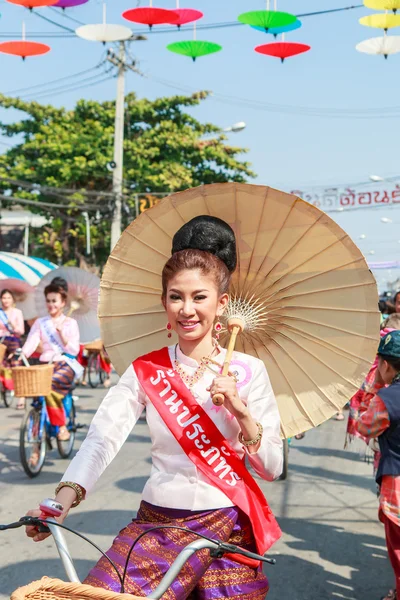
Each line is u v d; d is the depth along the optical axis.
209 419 2.20
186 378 2.26
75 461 2.14
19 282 13.02
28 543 4.88
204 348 2.30
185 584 2.03
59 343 7.08
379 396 3.62
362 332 2.56
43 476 6.76
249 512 2.16
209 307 2.24
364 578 4.38
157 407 2.23
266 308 2.62
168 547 2.09
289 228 2.53
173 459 2.21
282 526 5.34
